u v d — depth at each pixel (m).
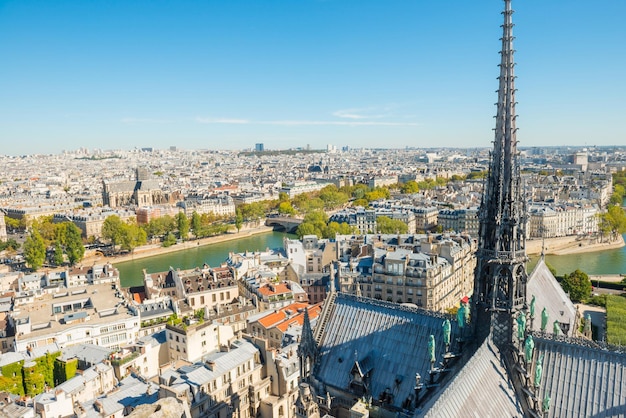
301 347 124.31
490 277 95.25
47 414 167.75
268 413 189.38
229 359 188.75
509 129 91.56
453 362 99.38
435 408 71.12
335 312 129.00
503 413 84.25
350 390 116.00
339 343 124.06
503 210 92.38
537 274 157.88
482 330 97.50
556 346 95.06
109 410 165.50
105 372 195.25
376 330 120.06
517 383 91.81
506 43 90.62
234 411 182.75
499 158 92.50
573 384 90.50
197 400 168.50
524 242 94.38
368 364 115.56
